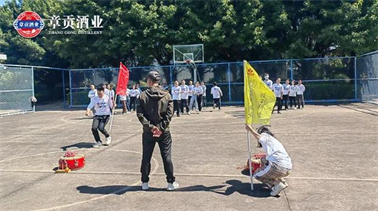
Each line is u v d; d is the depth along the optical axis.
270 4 22.81
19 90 21.80
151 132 5.63
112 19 24.12
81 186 6.06
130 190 5.77
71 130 13.26
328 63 22.62
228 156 7.93
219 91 20.08
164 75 24.25
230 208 4.85
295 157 7.59
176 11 23.64
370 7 20.77
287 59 22.75
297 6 23.47
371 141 9.07
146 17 22.78
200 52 22.53
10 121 17.34
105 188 5.91
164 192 5.61
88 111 9.49
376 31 20.36
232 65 23.56
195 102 19.50
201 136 10.80
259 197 5.25
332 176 6.15
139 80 24.44
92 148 9.45
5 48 33.12
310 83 22.80
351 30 21.09
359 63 21.92
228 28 22.47
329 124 12.39
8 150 9.62
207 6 22.77
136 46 23.86
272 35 24.36
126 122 15.21
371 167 6.64
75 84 25.61
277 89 17.14
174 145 9.45
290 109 18.84
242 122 13.96
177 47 22.59
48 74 35.06
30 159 8.38
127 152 8.77
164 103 5.63
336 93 22.47
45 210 5.00
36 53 32.88
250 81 5.75
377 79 19.12
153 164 7.41
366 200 4.98
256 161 6.37
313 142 9.21
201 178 6.29
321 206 4.82
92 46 24.58
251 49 24.59
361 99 21.92
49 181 6.43
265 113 5.75
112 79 25.06
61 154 8.82
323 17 22.08
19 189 6.00
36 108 26.52
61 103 33.81
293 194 5.32
